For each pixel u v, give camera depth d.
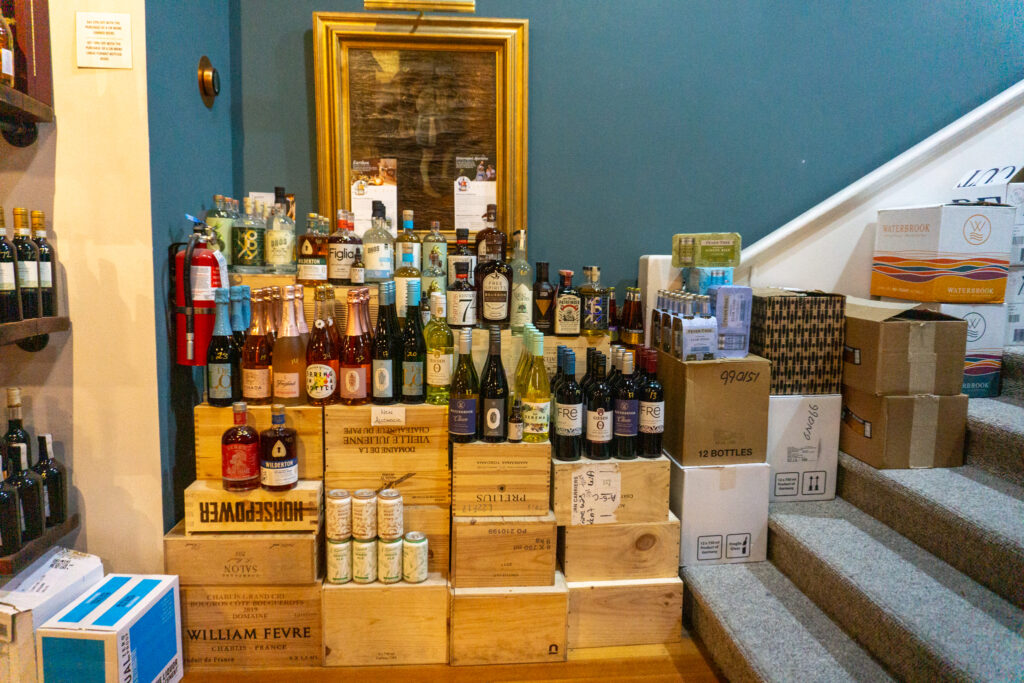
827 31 2.61
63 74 1.75
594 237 2.62
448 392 2.01
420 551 1.93
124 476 1.88
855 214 2.63
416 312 2.10
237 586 1.89
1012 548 1.58
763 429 2.12
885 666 1.58
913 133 2.66
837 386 2.23
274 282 2.13
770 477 2.24
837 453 2.25
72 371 1.83
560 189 2.58
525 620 1.94
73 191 1.78
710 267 2.30
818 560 1.86
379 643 1.93
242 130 2.46
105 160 1.77
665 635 2.04
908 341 2.03
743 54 2.59
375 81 2.46
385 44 2.44
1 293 1.52
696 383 2.07
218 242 2.12
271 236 2.19
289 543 1.88
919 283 2.33
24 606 1.53
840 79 2.63
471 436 1.97
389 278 2.20
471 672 1.90
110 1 1.74
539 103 2.53
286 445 1.88
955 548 1.76
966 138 2.60
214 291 1.92
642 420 2.06
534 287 2.31
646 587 2.02
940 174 2.62
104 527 1.89
